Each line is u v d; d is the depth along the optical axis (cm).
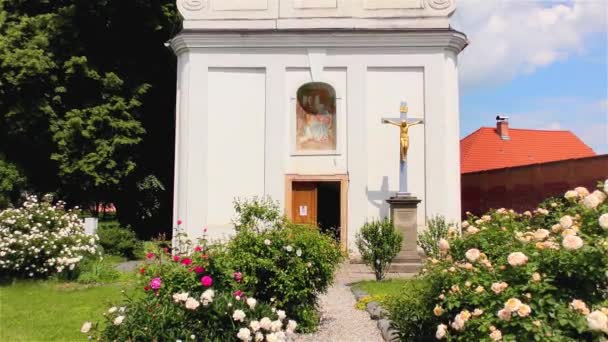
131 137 1684
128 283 1036
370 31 1512
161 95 1877
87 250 1189
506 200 1930
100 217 2142
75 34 1656
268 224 797
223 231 1496
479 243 507
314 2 1555
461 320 409
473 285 441
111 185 1700
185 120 1531
